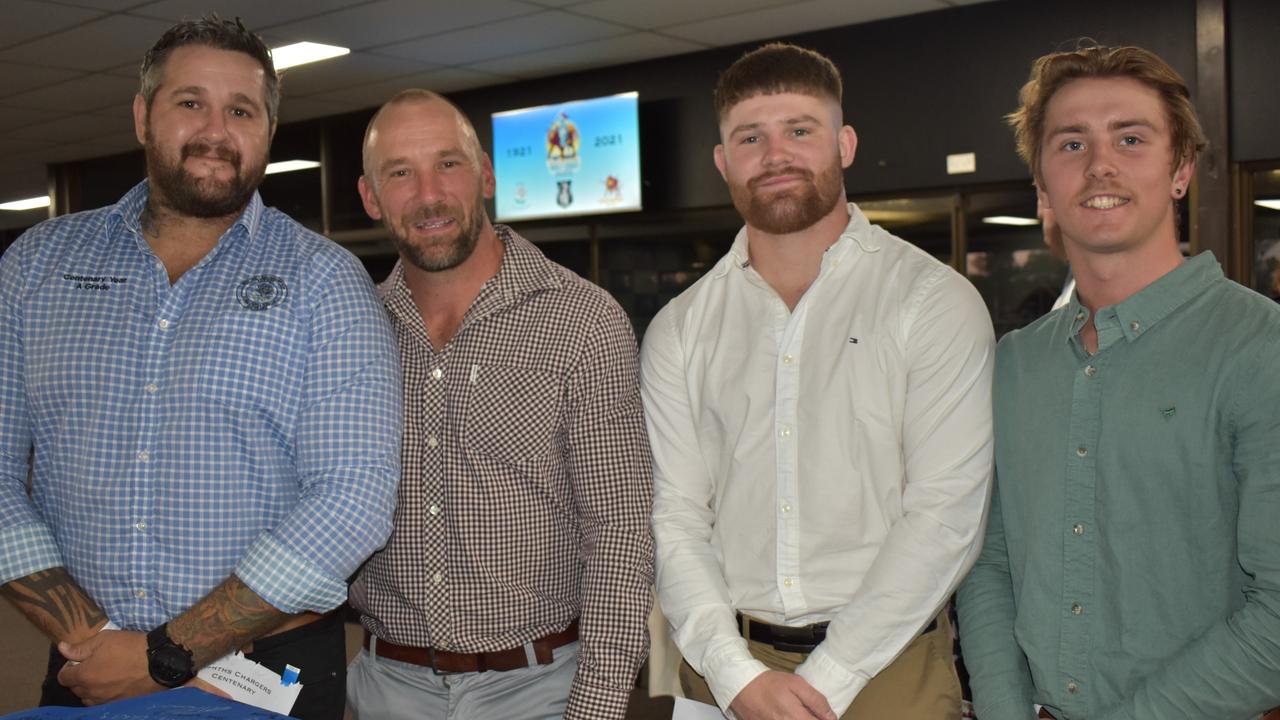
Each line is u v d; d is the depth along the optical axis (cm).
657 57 722
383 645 190
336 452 165
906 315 174
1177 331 150
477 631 182
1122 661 151
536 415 183
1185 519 147
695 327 191
